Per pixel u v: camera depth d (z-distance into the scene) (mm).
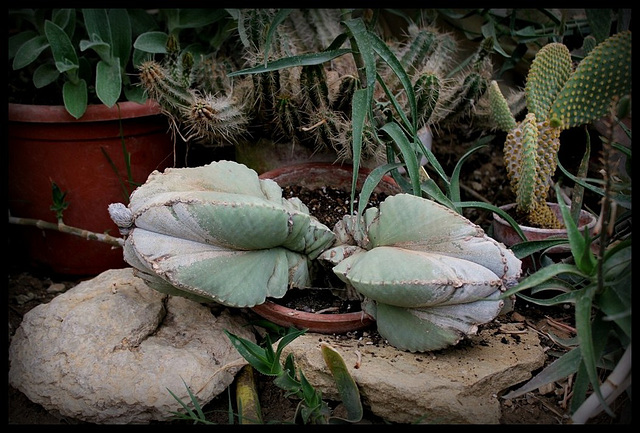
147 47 945
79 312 771
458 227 711
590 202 1006
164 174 756
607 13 876
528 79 828
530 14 1100
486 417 692
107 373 729
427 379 703
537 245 754
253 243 727
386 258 698
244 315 820
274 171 883
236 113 863
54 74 944
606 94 793
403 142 759
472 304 699
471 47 1139
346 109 857
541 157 822
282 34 887
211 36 1034
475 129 1061
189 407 727
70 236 962
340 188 898
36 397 741
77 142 921
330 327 764
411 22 1023
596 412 659
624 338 661
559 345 778
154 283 749
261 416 744
